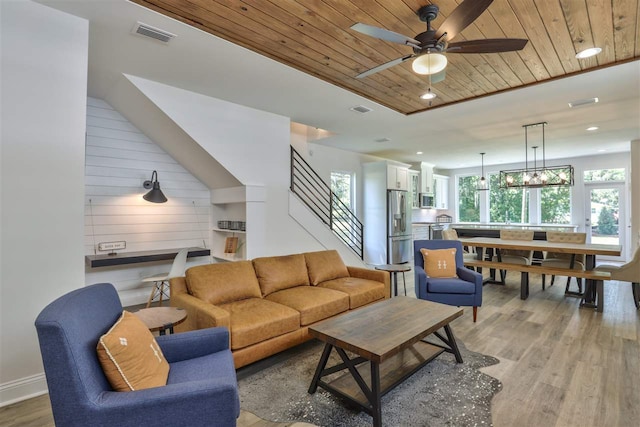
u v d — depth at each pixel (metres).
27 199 2.12
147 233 4.30
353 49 2.80
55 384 1.18
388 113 4.41
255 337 2.39
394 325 2.23
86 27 2.32
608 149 7.01
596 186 7.77
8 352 2.05
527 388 2.21
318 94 3.71
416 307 2.64
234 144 3.97
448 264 3.90
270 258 3.38
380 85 3.55
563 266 4.46
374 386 1.84
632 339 3.00
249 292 3.00
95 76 3.21
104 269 4.04
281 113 4.40
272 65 3.00
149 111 3.57
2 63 2.04
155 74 3.17
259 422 1.90
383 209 6.98
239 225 4.43
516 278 5.70
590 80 3.29
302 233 4.68
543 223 8.54
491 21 2.32
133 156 4.19
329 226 5.49
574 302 4.23
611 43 2.62
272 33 2.54
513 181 5.95
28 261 2.11
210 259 4.89
